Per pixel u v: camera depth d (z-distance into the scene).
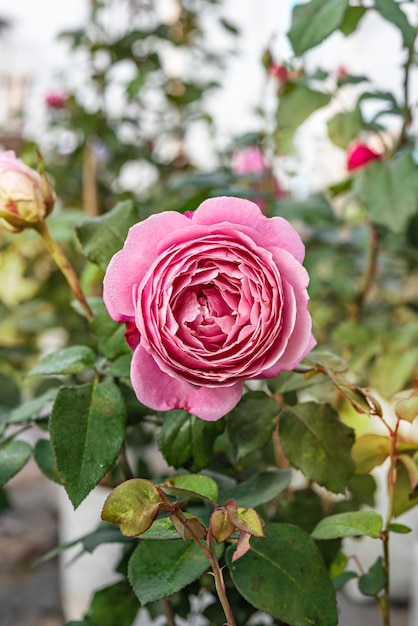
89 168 1.20
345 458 0.48
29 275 1.32
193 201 0.64
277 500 0.57
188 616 0.60
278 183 0.96
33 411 0.52
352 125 0.72
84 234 0.49
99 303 0.51
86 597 0.88
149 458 1.03
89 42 1.27
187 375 0.40
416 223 0.81
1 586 1.14
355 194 0.74
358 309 0.84
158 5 1.30
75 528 0.87
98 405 0.44
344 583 0.54
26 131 1.56
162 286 0.39
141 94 1.30
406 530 0.45
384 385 0.80
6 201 0.49
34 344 1.28
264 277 0.39
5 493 0.69
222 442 0.56
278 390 0.50
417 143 0.79
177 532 0.38
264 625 0.60
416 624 0.83
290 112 0.72
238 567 0.43
